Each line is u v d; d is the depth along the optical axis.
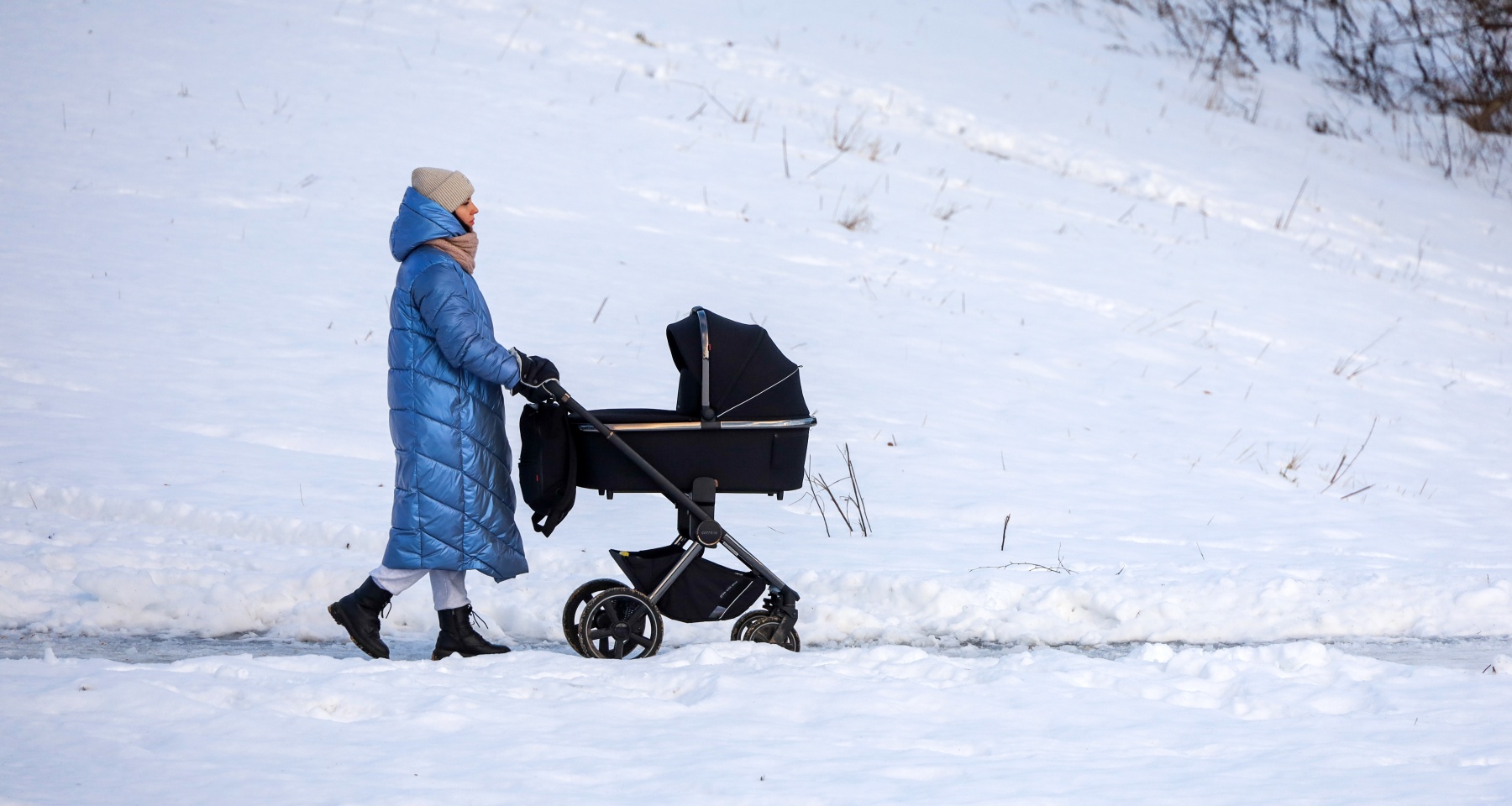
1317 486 27.98
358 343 30.56
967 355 35.34
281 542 19.53
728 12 69.62
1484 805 10.69
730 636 17.11
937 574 19.27
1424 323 46.16
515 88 53.09
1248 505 25.84
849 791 10.66
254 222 37.62
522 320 32.78
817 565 19.97
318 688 12.68
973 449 28.00
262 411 25.89
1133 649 16.98
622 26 63.44
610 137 49.88
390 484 22.55
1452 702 14.13
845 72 63.84
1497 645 17.88
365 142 44.84
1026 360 35.66
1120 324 40.38
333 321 31.78
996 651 17.16
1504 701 14.18
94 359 27.64
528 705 12.85
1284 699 14.08
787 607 16.16
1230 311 43.34
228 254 35.19
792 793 10.56
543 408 15.12
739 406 15.45
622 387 29.19
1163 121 68.00
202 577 17.17
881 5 77.56
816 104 59.16
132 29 52.12
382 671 13.57
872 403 30.52
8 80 45.44
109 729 11.23
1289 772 11.54
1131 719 13.23
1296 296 46.75
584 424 15.23
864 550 20.98
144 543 18.55
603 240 40.00
